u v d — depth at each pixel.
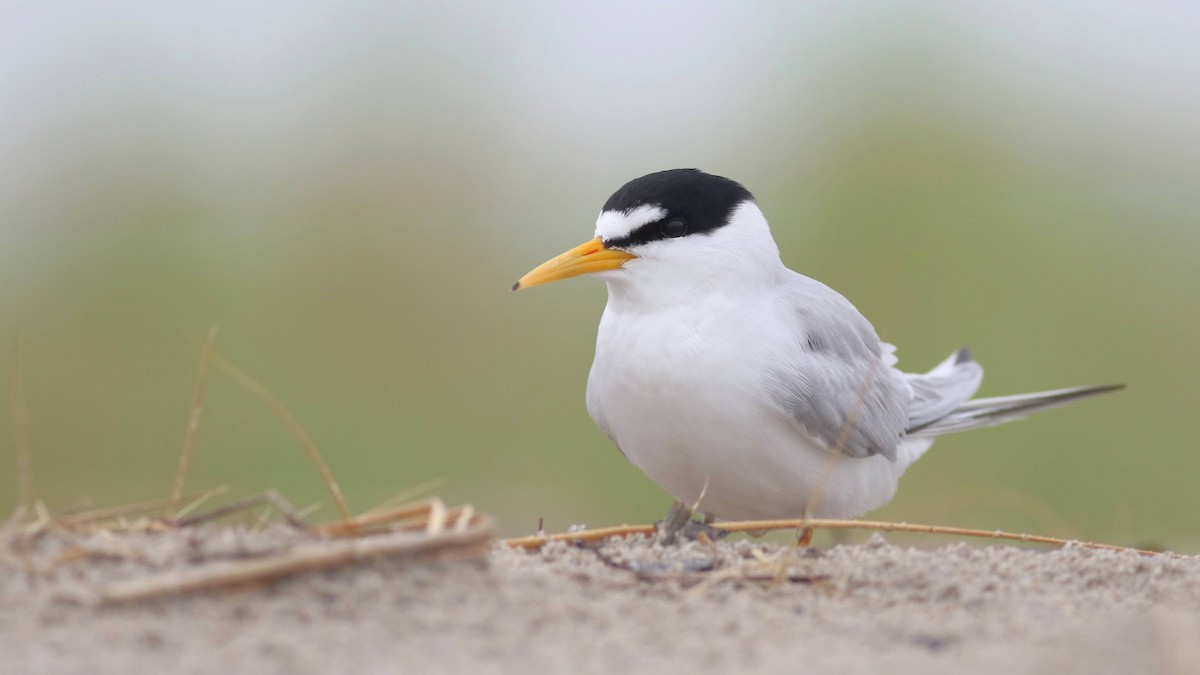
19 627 4.25
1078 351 14.45
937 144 17.27
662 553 5.73
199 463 13.56
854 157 17.17
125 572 4.62
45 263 16.75
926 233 16.16
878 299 15.55
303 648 4.17
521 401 14.77
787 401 6.96
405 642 4.27
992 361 14.64
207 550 4.77
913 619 4.75
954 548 5.93
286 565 4.57
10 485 13.10
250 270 16.64
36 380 14.73
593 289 16.91
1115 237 16.16
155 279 16.44
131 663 4.03
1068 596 5.14
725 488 7.38
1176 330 14.71
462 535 4.86
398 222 17.91
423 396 14.80
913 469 12.55
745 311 7.06
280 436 13.96
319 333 15.73
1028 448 13.12
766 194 17.20
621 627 4.55
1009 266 15.71
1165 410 13.74
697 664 4.20
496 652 4.24
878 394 7.68
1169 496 12.85
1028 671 4.04
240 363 14.98
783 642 4.45
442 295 16.56
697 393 6.97
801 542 7.53
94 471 13.41
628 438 7.40
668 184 7.12
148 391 14.60
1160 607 4.91
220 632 4.25
